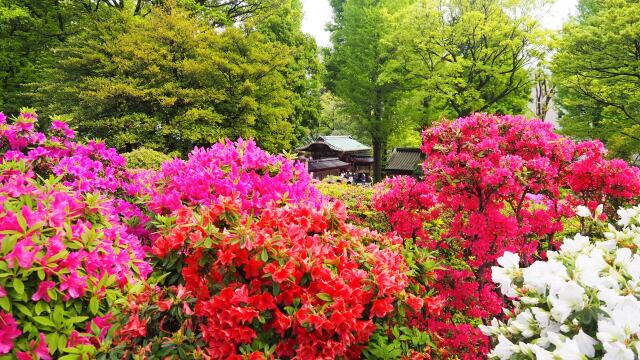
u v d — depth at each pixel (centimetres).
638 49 1462
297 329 242
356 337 265
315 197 439
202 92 1709
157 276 305
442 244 562
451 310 477
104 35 1742
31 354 216
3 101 2003
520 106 2347
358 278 260
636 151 1656
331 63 2891
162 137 1644
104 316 253
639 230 253
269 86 1939
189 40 1747
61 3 2031
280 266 240
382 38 2289
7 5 1911
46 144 437
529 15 1950
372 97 2461
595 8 2181
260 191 410
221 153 434
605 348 157
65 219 264
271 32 2492
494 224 471
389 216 567
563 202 639
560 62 1622
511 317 227
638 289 187
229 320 237
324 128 4641
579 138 1825
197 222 258
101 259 266
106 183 455
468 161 459
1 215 228
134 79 1670
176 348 234
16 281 212
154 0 2047
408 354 279
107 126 1599
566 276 194
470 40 2095
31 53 2094
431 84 2031
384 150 3066
